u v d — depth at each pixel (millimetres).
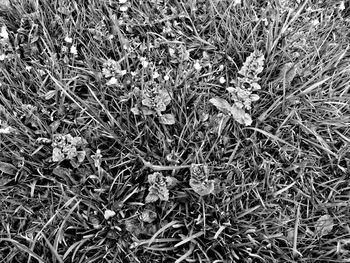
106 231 419
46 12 516
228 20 513
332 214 432
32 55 496
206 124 458
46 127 452
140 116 464
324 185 445
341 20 536
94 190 424
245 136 459
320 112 484
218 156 446
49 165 442
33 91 484
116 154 454
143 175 444
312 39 521
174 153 439
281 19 522
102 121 448
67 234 414
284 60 502
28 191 435
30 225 424
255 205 434
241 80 465
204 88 479
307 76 497
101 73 479
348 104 484
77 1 526
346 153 460
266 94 483
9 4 512
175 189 437
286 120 453
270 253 410
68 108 469
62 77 485
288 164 454
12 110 456
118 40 507
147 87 457
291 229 423
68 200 418
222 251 418
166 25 509
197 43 510
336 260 408
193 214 428
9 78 466
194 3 514
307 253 417
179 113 458
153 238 396
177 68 495
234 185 432
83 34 509
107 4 525
